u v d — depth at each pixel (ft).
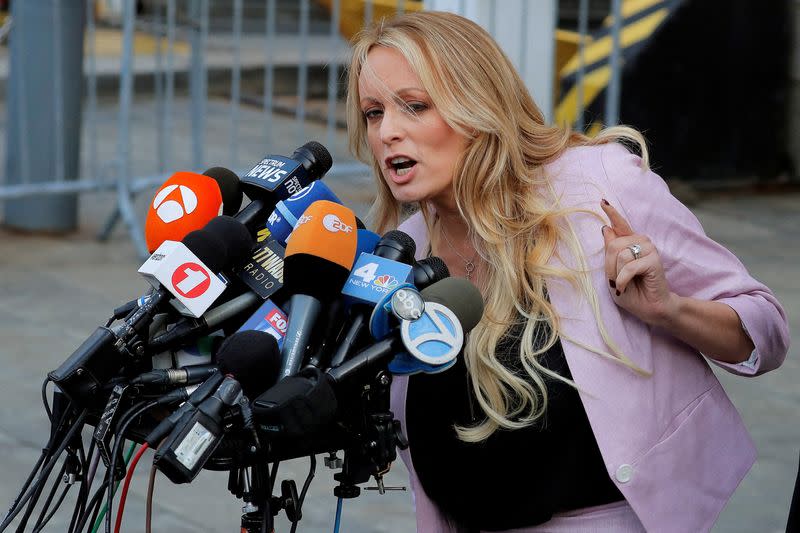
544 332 8.36
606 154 8.73
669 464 8.25
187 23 31.22
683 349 8.59
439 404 8.66
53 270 26.55
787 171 36.99
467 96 8.29
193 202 8.07
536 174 8.68
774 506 16.29
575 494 8.40
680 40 34.35
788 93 36.32
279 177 8.43
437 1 23.95
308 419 6.70
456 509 8.84
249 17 61.26
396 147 8.42
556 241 8.43
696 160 35.63
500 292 8.41
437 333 7.07
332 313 7.61
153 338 7.55
